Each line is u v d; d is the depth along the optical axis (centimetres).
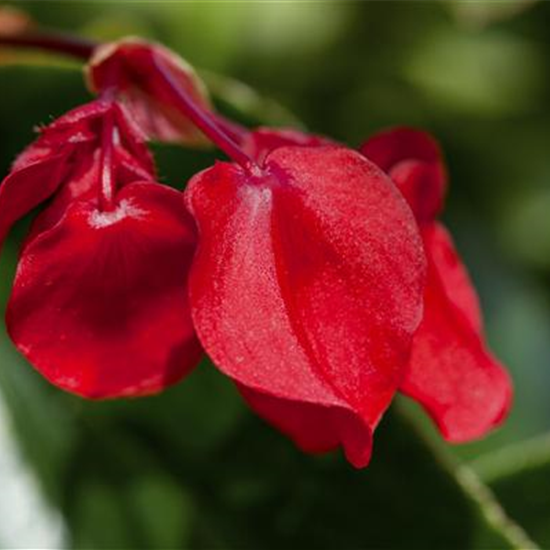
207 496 37
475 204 45
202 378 37
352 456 30
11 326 31
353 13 43
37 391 38
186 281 31
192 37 42
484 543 36
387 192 30
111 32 41
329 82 43
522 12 44
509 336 44
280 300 30
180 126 34
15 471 37
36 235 31
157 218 31
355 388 30
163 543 37
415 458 36
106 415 38
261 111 38
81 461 38
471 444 41
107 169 31
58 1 41
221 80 39
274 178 30
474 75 44
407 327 30
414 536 36
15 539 37
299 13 42
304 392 30
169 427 37
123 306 31
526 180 45
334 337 30
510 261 45
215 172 30
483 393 32
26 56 38
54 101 39
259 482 37
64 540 37
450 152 45
